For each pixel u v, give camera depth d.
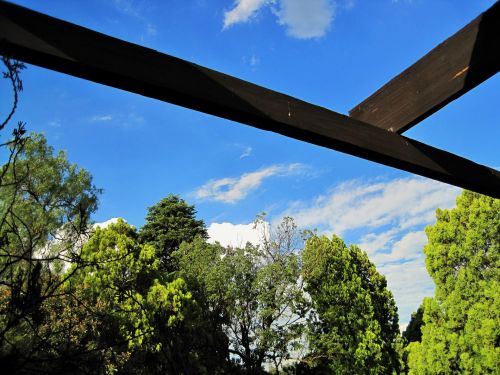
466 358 8.26
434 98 1.47
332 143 1.37
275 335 9.65
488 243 8.66
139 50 1.04
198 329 9.09
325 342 10.55
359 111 1.72
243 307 10.01
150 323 2.66
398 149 1.53
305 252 10.88
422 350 9.14
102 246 8.86
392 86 1.63
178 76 1.08
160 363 5.83
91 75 0.98
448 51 1.49
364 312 11.56
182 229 18.38
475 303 8.46
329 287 11.06
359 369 10.73
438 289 9.01
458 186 1.72
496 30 1.37
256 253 10.52
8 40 0.87
